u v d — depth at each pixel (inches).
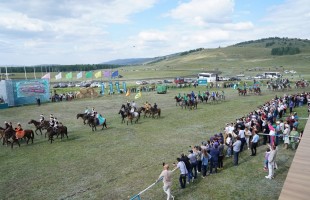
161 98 2326.5
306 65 6628.9
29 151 991.6
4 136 1064.8
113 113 1695.4
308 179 299.3
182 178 646.5
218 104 1891.0
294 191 274.4
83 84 3846.0
